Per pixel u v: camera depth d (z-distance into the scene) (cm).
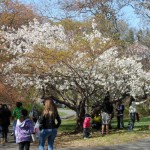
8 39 1862
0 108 1551
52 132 976
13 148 1387
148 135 1612
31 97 2033
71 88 1836
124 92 1902
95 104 1923
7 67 1811
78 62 1706
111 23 2509
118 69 1812
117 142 1433
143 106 3206
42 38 1762
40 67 1714
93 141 1490
